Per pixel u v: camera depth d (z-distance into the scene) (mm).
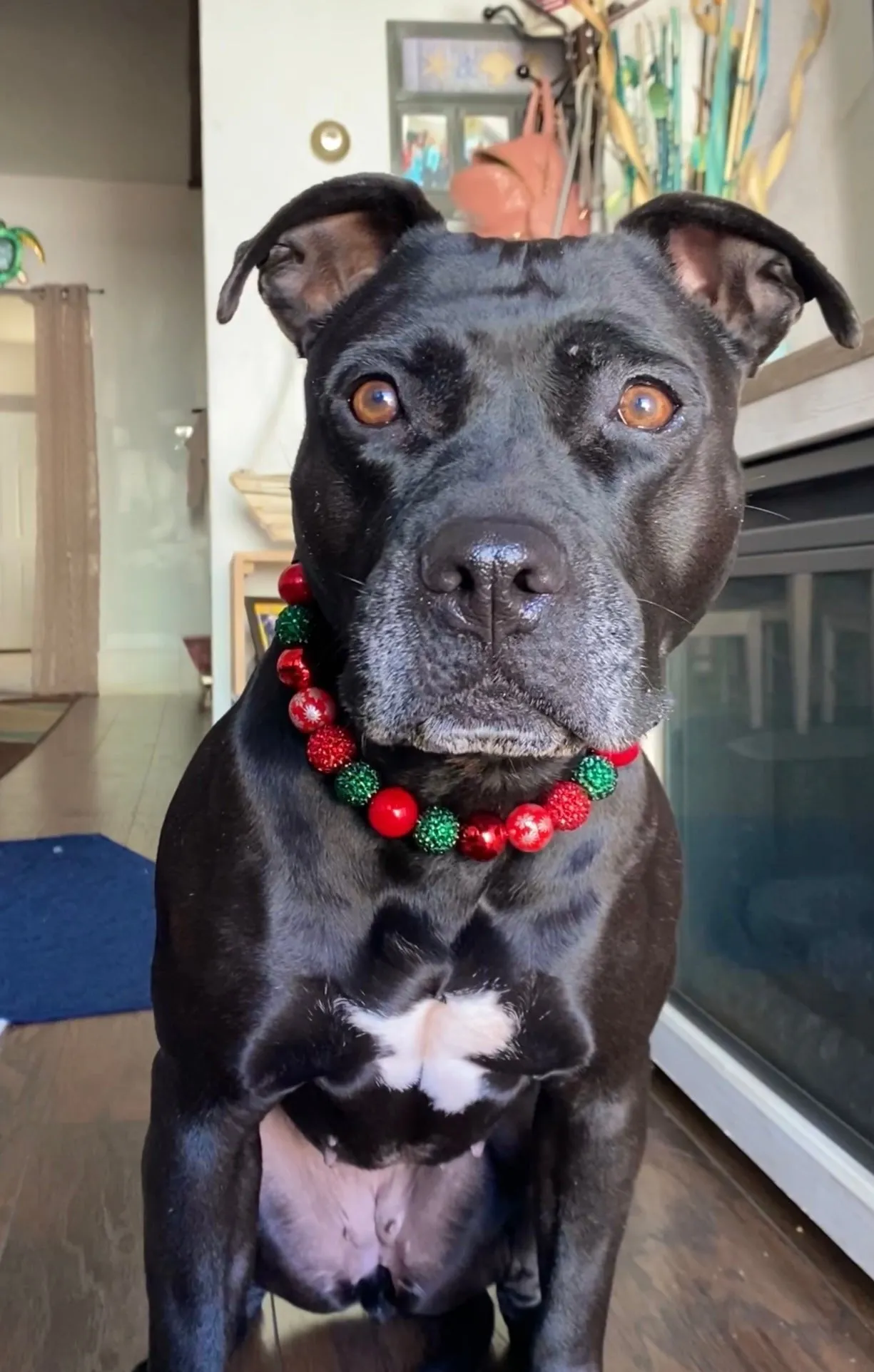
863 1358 541
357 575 453
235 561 1271
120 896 1226
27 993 971
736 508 494
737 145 1084
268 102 1323
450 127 1324
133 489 3320
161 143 2988
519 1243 554
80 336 3178
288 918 459
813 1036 661
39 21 2361
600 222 1188
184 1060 470
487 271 467
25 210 3230
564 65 1309
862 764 616
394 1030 470
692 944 822
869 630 602
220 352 1335
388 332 455
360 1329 576
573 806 454
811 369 607
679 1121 775
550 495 410
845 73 1006
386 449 448
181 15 2359
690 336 481
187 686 3311
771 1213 664
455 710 389
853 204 1001
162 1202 466
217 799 484
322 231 533
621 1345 548
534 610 378
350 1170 552
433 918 461
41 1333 544
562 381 440
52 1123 753
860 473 597
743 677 745
